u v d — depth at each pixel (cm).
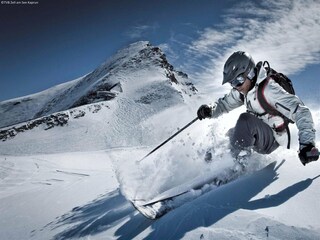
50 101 17725
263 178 277
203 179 304
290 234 186
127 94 8825
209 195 268
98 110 7350
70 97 14975
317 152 271
